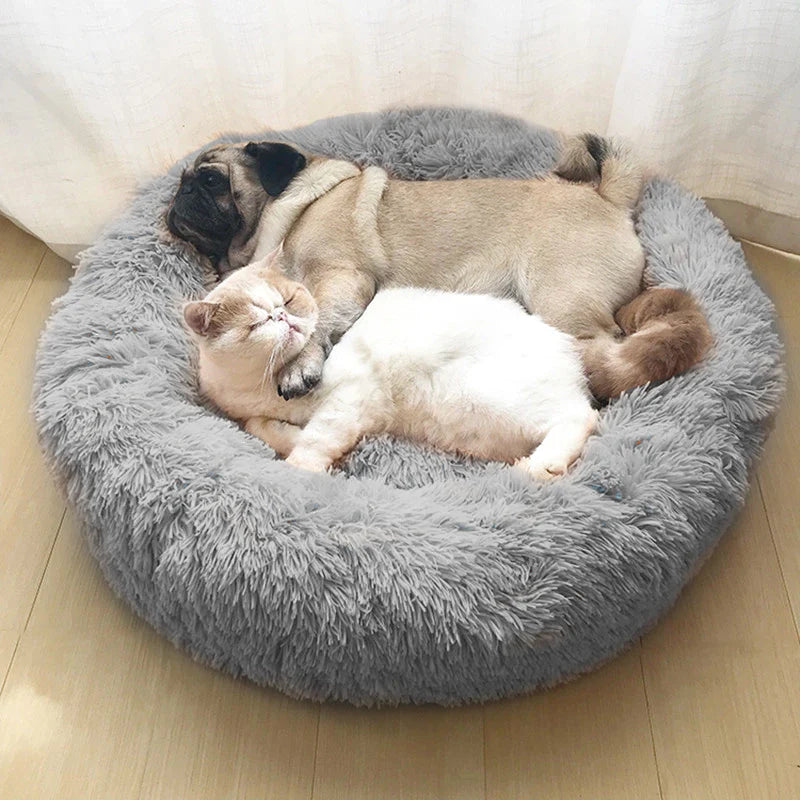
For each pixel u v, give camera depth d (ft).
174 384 5.12
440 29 6.01
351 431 4.90
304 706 4.54
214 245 5.75
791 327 6.11
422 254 5.55
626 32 5.82
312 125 6.26
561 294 5.27
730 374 4.82
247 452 4.74
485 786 4.26
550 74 6.07
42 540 5.22
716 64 5.69
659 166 6.09
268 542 4.26
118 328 5.24
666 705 4.50
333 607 4.15
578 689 4.56
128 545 4.50
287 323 4.82
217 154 5.71
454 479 4.79
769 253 6.61
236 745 4.42
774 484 5.33
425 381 4.81
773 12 5.44
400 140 6.23
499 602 4.16
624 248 5.38
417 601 4.13
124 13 5.60
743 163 6.23
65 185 6.32
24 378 6.02
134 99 5.95
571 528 4.26
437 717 4.49
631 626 4.44
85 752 4.40
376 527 4.32
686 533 4.40
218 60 6.01
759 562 5.02
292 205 5.69
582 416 4.69
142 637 4.81
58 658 4.73
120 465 4.55
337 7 5.88
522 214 5.44
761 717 4.45
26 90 5.85
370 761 4.35
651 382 4.88
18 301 6.50
